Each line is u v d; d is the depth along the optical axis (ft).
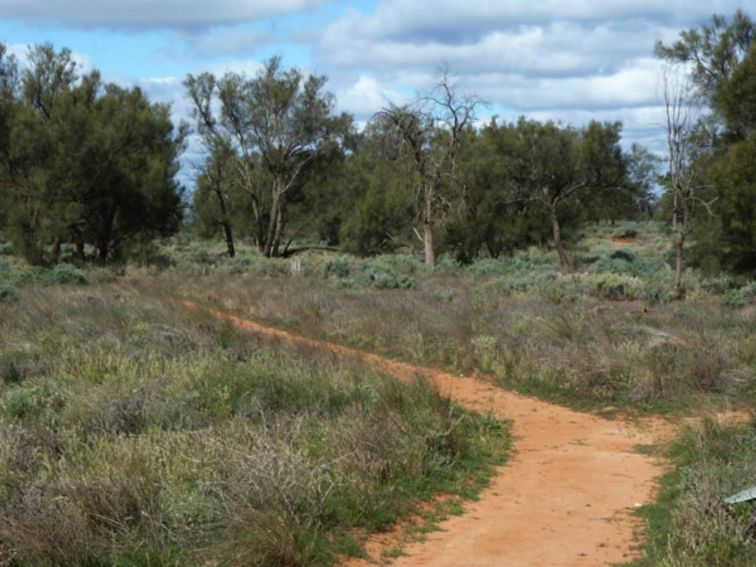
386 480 27.48
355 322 62.28
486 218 140.36
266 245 160.15
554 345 50.78
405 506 26.00
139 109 136.36
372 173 168.96
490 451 33.47
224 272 110.11
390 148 159.12
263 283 92.17
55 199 111.55
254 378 37.91
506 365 48.75
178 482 24.77
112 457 26.09
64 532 19.84
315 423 32.50
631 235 216.33
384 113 127.95
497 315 61.41
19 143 111.96
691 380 42.93
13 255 126.11
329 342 59.21
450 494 27.99
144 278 99.19
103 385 36.40
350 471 26.94
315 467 25.54
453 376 49.49
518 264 123.03
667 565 20.03
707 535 21.21
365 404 35.24
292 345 49.01
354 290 86.17
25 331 49.55
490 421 37.42
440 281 98.99
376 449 28.58
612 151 133.28
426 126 128.57
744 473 25.04
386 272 101.09
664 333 51.37
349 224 161.48
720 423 32.91
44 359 41.91
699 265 85.76
